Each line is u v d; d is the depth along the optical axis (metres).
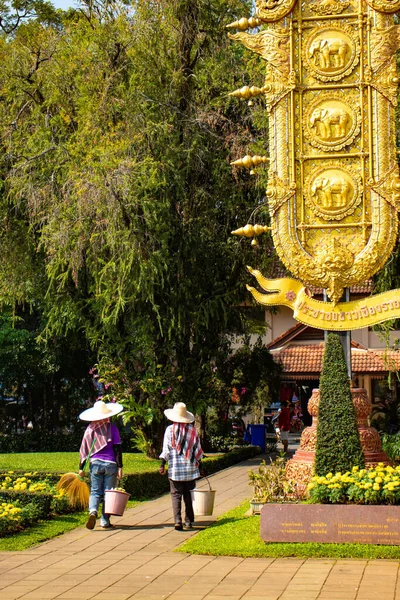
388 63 12.26
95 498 11.64
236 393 24.73
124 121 18.17
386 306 12.10
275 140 12.49
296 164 12.44
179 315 19.16
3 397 29.25
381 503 9.84
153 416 19.39
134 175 17.11
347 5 12.40
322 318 12.24
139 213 17.75
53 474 14.81
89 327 20.33
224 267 20.81
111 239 16.84
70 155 18.12
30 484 14.16
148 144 18.12
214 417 24.97
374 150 12.20
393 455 15.62
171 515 12.76
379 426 24.89
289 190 12.37
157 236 17.83
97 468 11.70
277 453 24.53
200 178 20.31
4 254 20.39
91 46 18.67
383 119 12.20
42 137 18.69
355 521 9.62
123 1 19.27
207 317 19.78
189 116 19.45
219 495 14.87
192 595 7.93
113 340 19.88
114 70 18.58
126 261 17.56
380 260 12.12
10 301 22.12
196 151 19.17
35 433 27.33
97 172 17.00
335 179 12.22
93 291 19.27
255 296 12.46
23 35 21.19
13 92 19.64
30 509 11.85
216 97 20.14
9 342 27.22
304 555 9.38
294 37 12.56
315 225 12.32
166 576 8.74
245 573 8.73
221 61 20.00
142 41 18.64
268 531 9.80
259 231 12.56
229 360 24.59
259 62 19.62
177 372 19.97
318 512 9.72
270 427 31.17
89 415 11.86
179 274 19.36
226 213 20.78
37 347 26.42
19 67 19.80
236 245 20.28
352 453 10.58
